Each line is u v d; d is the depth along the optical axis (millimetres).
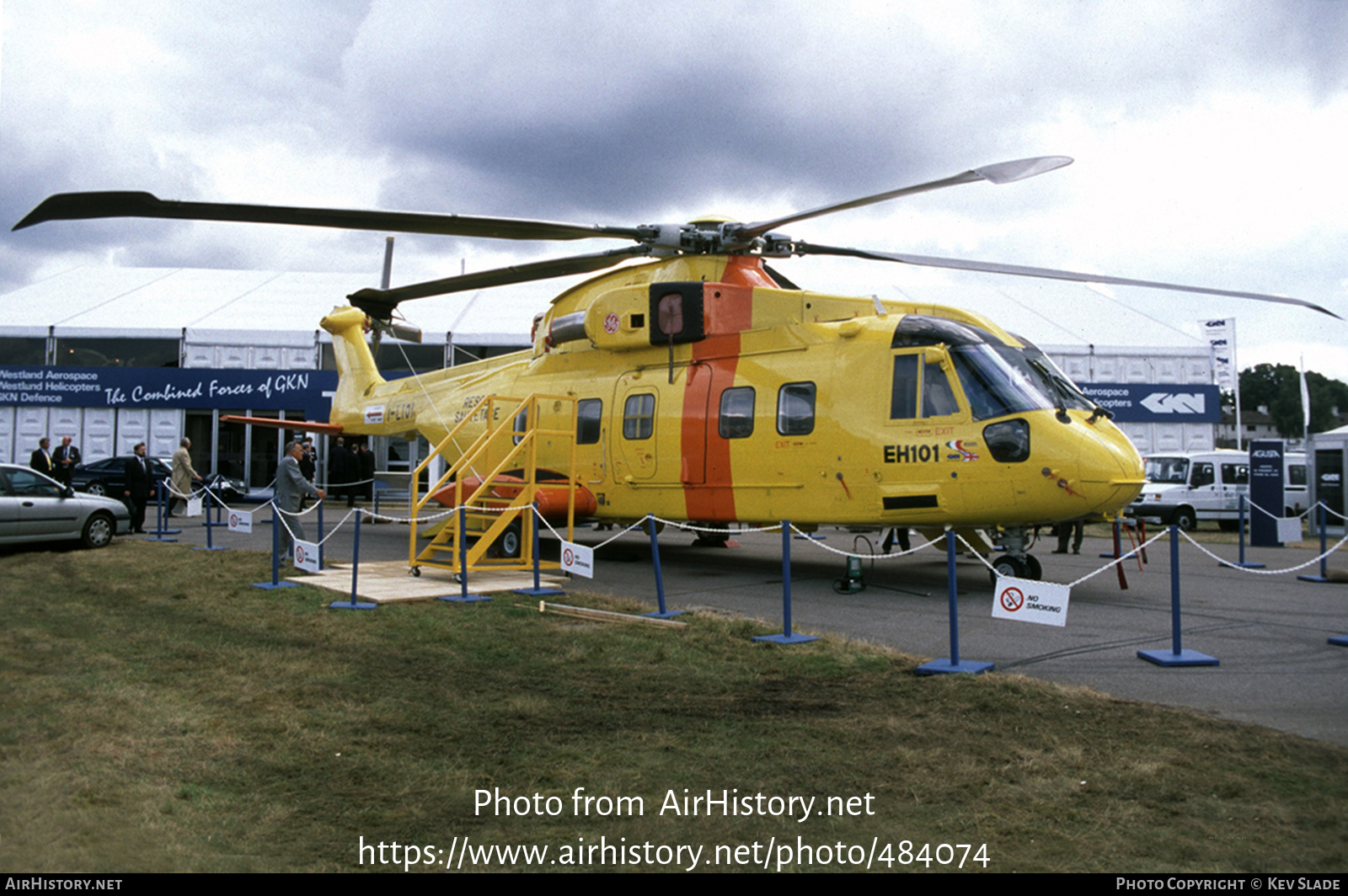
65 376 27984
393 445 29953
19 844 3795
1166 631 8359
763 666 6871
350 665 6953
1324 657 7242
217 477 24031
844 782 4539
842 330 11055
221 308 30750
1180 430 28453
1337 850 3732
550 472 13938
